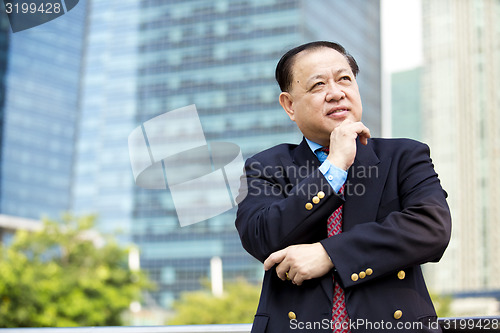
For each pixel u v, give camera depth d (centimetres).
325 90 129
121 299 3005
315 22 5828
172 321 3597
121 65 6094
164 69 5969
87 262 3053
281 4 5831
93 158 6056
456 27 7956
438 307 3459
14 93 6084
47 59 6103
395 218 113
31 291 2620
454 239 7112
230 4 5988
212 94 5753
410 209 114
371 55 6328
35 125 6106
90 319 2819
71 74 6222
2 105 6016
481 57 7794
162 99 5884
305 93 131
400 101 8056
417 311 113
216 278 5166
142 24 6138
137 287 3120
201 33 5919
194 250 5406
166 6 6141
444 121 7731
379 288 113
